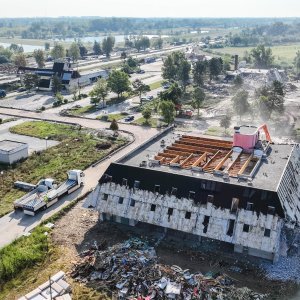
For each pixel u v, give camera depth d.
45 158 116.06
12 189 96.69
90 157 117.81
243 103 153.62
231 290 61.12
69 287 61.47
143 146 96.00
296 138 137.25
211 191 72.75
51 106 180.62
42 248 71.94
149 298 59.19
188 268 66.94
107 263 66.00
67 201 90.44
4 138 135.50
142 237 75.25
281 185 74.06
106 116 163.25
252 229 68.12
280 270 66.62
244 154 90.19
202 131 144.50
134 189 77.50
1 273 64.44
